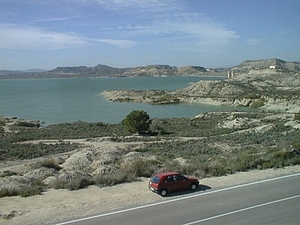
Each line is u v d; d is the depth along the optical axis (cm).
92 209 1413
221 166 2164
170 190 1608
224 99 13475
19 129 7344
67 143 5138
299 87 16850
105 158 3189
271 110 10856
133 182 1931
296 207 1359
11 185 1830
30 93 18712
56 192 1739
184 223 1207
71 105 12638
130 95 15700
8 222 1288
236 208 1363
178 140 5066
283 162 2275
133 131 6250
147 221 1237
